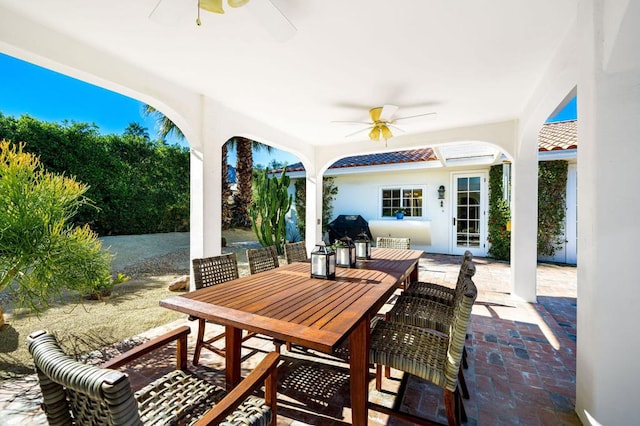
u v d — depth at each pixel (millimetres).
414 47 2910
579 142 2215
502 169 8727
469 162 8484
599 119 1969
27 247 2863
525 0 2238
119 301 4812
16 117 7148
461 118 5004
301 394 2475
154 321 3986
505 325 3963
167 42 2844
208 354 3119
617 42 1812
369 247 3836
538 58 3088
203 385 1711
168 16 2156
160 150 10141
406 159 9266
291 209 11844
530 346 3359
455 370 1810
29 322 3883
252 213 8867
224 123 4535
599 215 1977
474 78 3562
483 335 3656
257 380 1428
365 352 1927
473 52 2988
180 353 1983
